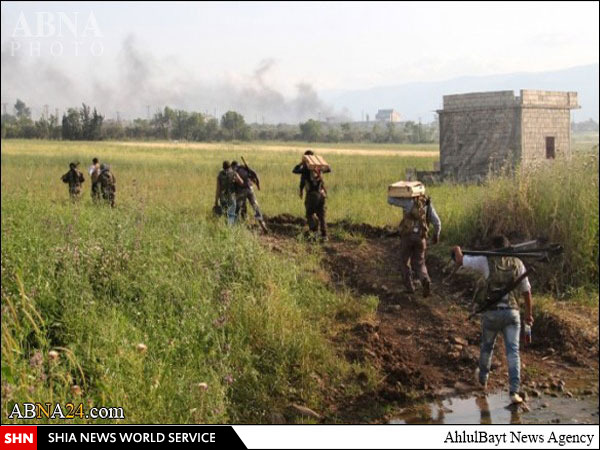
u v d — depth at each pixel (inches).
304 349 359.9
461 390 349.4
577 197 506.0
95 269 392.8
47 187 1042.7
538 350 398.3
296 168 588.1
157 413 283.4
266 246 545.3
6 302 331.3
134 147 3506.4
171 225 541.6
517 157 1161.4
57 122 4077.3
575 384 355.6
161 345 336.5
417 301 452.8
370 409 327.0
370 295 465.4
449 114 1242.0
